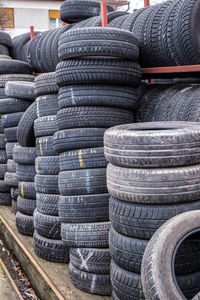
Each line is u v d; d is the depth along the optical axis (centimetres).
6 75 529
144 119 340
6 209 577
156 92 355
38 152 390
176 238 198
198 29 316
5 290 388
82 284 314
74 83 314
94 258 309
